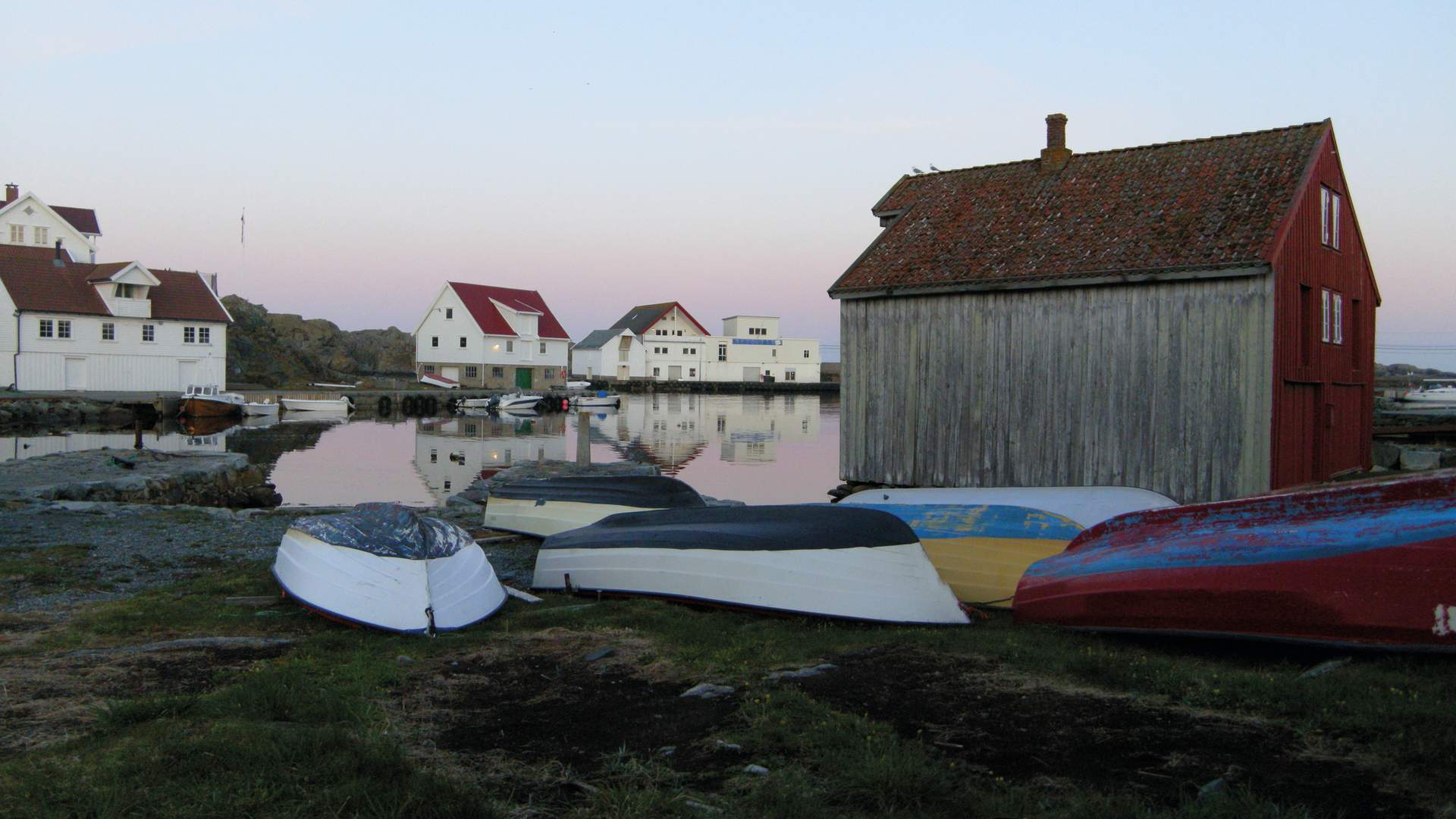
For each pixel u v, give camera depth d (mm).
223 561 11266
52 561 10805
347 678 6133
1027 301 15602
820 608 8164
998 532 9891
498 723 5352
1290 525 6984
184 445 35281
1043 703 5465
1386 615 6078
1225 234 14203
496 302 73875
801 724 5137
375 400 59219
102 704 5496
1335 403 16688
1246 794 3965
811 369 103688
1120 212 16031
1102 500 10531
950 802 4086
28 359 48062
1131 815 3848
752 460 32938
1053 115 18234
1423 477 6582
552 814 4082
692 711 5508
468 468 29312
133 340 51125
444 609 7844
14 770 4344
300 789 4172
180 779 4262
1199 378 14000
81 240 62094
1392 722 4730
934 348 16625
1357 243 18078
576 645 7195
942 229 17844
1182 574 7016
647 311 100125
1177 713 5199
